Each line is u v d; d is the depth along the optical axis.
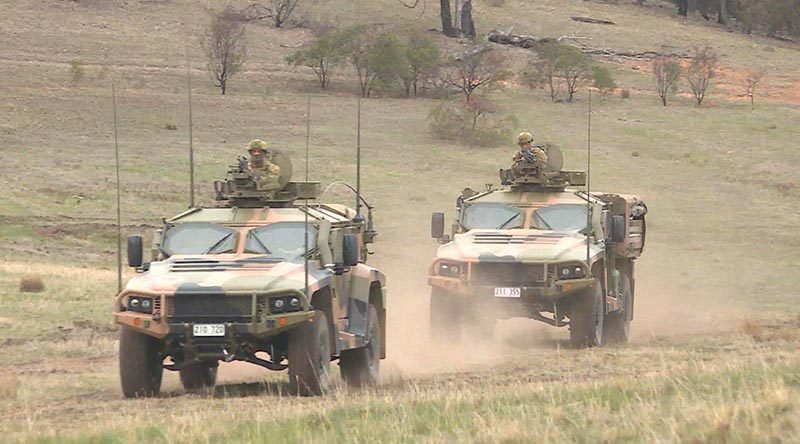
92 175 180.38
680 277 133.38
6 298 92.75
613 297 77.06
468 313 72.44
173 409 46.00
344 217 58.72
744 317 91.38
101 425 40.94
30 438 38.44
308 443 36.62
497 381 53.72
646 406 38.75
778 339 74.44
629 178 199.88
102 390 54.31
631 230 84.19
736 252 153.12
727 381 42.88
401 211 169.38
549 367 59.31
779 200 189.38
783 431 34.59
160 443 37.44
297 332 49.81
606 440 35.41
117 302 50.56
